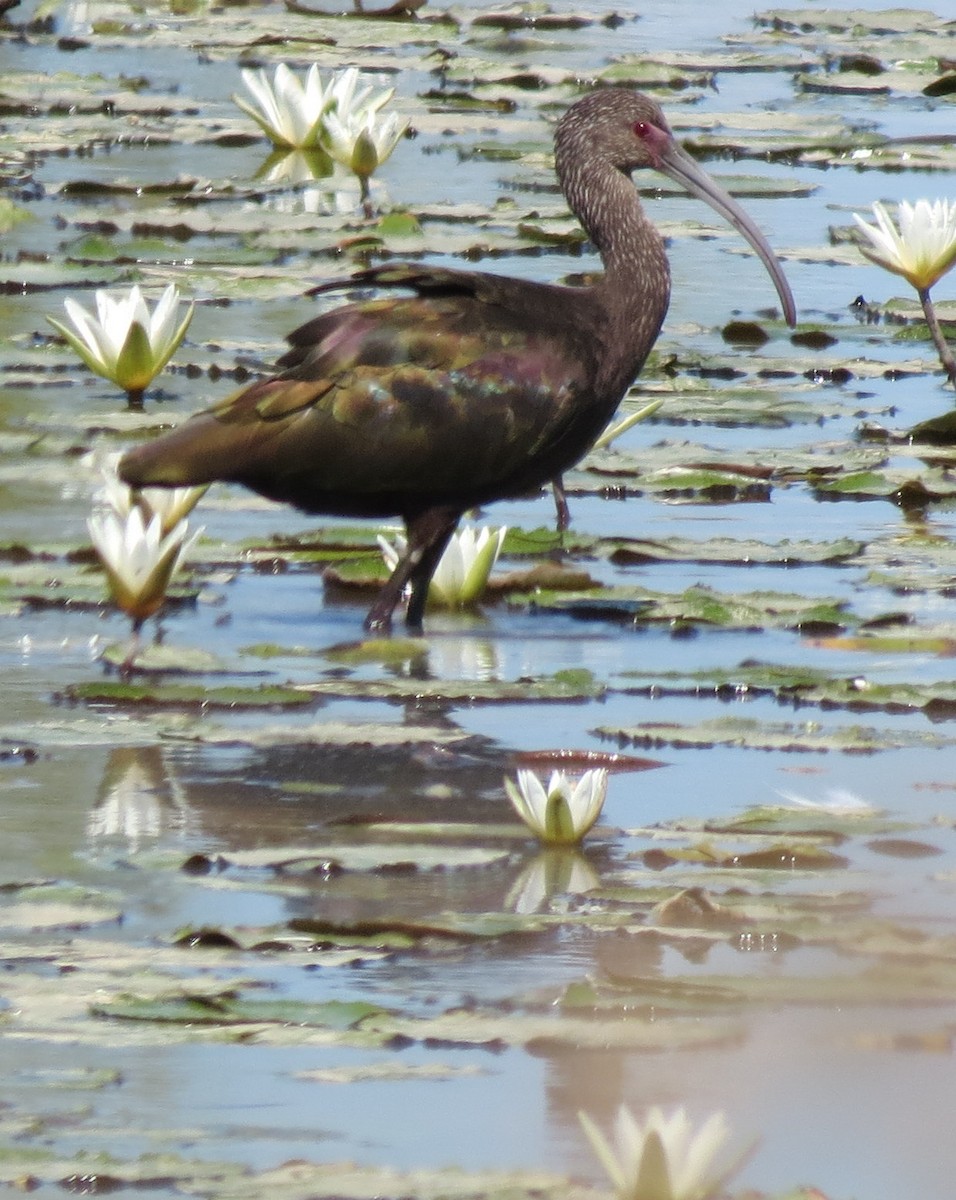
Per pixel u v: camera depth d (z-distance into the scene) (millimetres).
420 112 29062
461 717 11008
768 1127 6488
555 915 8359
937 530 14367
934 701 11086
